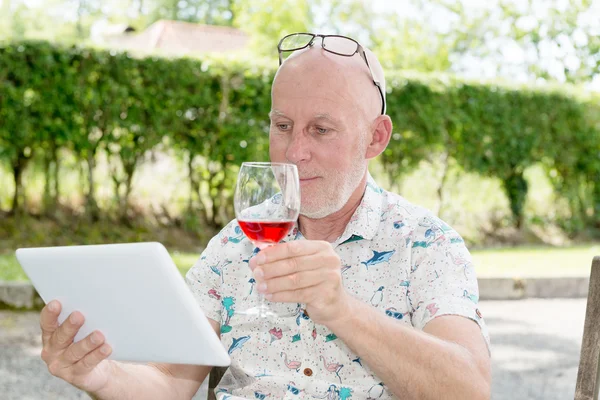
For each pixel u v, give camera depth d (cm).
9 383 436
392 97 954
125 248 135
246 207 156
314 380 183
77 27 3647
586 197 1093
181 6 4438
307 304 141
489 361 169
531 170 1075
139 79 815
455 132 988
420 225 191
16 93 772
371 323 150
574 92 1059
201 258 206
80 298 147
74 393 427
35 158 805
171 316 139
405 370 153
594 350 170
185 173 860
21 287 614
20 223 807
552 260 859
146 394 180
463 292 178
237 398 185
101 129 809
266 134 863
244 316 193
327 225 197
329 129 182
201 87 839
